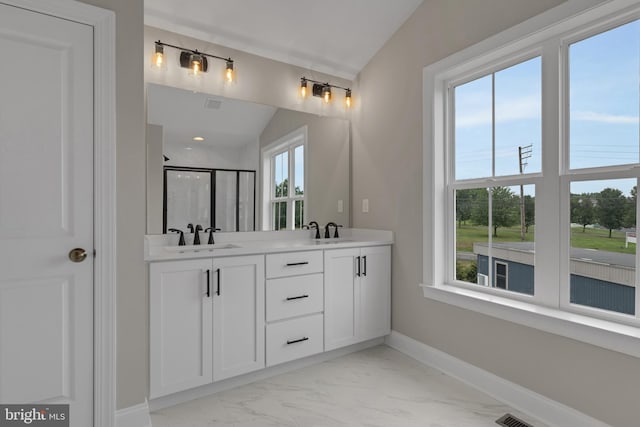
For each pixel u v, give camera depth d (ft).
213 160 8.41
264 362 7.18
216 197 8.45
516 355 6.37
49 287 5.01
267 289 7.22
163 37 7.79
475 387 7.03
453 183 7.98
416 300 8.45
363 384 7.17
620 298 5.37
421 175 8.29
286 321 7.48
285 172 9.45
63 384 5.12
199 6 7.59
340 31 8.86
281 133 9.39
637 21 5.22
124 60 5.55
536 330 6.06
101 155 5.33
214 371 6.58
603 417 5.20
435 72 7.91
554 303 6.12
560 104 6.04
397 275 9.01
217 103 8.47
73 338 5.18
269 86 9.22
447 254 8.09
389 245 9.11
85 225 5.25
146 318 5.92
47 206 5.00
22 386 4.86
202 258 6.44
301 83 9.66
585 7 5.37
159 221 7.73
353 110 10.50
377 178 9.61
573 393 5.56
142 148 5.72
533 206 6.49
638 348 4.76
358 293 8.58
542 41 6.25
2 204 4.73
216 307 6.61
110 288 5.40
